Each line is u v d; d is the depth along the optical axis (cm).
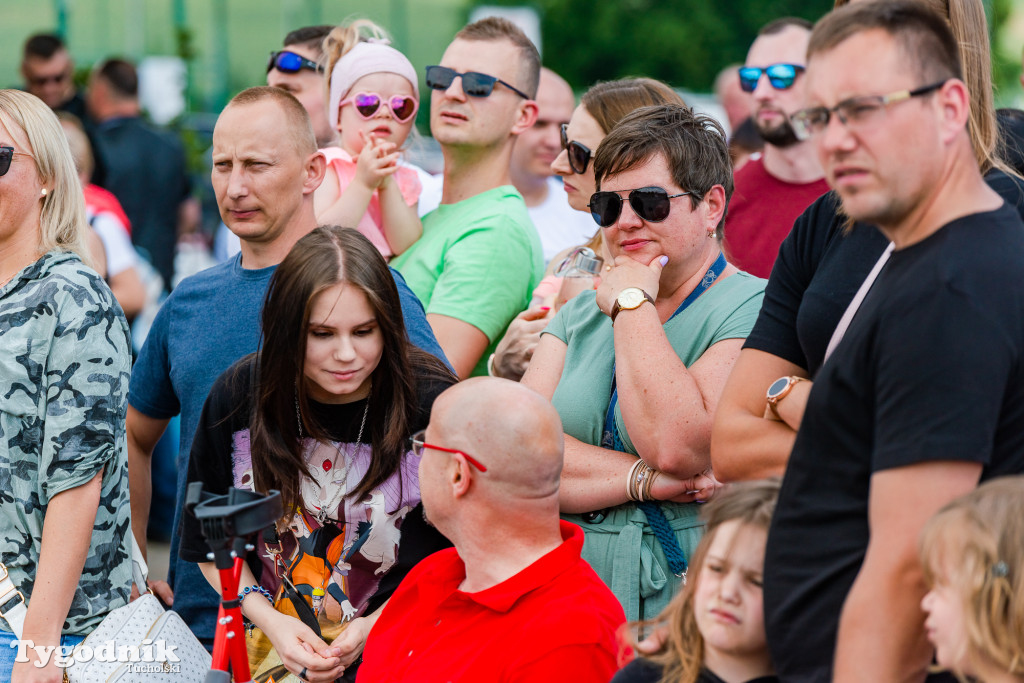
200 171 3547
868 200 568
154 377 1183
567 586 762
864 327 579
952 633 540
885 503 552
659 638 698
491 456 760
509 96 1320
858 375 577
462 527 782
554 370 1038
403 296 1059
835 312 720
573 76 6975
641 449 918
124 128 2411
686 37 6875
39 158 1032
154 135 2441
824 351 728
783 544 611
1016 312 552
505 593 757
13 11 5412
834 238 753
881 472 554
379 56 1373
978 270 554
